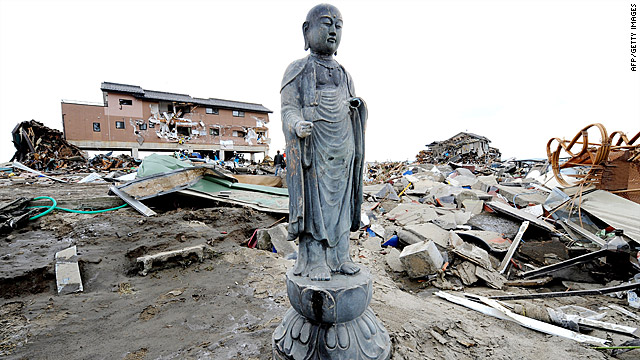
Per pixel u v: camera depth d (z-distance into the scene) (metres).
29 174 17.06
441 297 5.53
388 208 11.70
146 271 5.36
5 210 7.29
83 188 12.51
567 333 4.20
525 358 3.61
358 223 3.39
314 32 2.90
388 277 6.41
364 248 7.93
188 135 36.53
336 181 2.99
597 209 8.20
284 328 3.11
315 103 2.87
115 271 5.38
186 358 3.28
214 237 6.87
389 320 4.17
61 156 24.20
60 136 25.92
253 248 7.07
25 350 3.36
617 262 6.20
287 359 2.92
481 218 9.68
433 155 46.06
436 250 6.42
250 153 42.44
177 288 4.98
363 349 2.86
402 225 9.66
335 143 2.92
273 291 4.89
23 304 4.26
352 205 3.37
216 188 10.54
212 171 10.52
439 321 4.21
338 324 2.87
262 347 3.42
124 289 4.88
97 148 31.66
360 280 2.91
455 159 39.91
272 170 23.38
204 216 8.31
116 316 4.13
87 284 4.92
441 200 12.08
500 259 7.50
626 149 8.33
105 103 32.06
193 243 6.44
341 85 3.04
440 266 6.35
